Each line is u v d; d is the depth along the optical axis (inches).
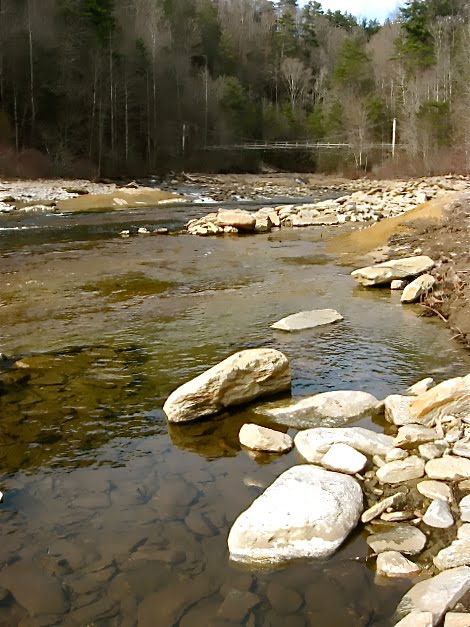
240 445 195.9
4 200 1023.0
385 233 604.7
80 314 355.9
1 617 122.6
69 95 1646.2
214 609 124.7
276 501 152.3
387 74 2573.8
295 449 192.9
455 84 2162.9
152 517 155.9
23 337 311.1
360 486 165.2
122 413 219.8
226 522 153.6
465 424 199.9
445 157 1936.5
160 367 266.2
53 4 1694.1
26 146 1541.6
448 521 149.5
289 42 3346.5
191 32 2610.7
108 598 127.8
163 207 1072.2
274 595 128.4
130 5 2268.7
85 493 167.3
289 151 2573.8
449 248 492.4
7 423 211.0
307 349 290.8
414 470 172.7
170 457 188.2
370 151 2267.5
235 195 1347.2
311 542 141.7
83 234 711.1
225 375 219.5
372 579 132.3
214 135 2379.4
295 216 806.5
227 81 2539.4
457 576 127.3
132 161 1786.4
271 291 412.8
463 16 2615.7
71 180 1429.6
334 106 2527.1
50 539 147.1
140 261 531.2
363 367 267.4
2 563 138.3
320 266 502.0
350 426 210.1
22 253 573.9
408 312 358.9
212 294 404.8
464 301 342.3
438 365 270.1
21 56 1598.2
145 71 2012.8
